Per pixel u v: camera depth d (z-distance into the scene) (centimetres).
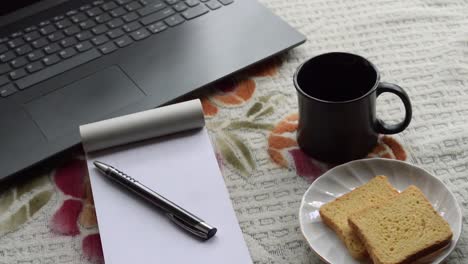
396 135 91
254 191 87
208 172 86
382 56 101
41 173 91
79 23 106
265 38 102
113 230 81
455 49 100
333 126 84
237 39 102
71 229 86
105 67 99
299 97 85
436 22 105
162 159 87
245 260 78
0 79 99
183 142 89
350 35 105
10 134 92
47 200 89
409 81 97
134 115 89
